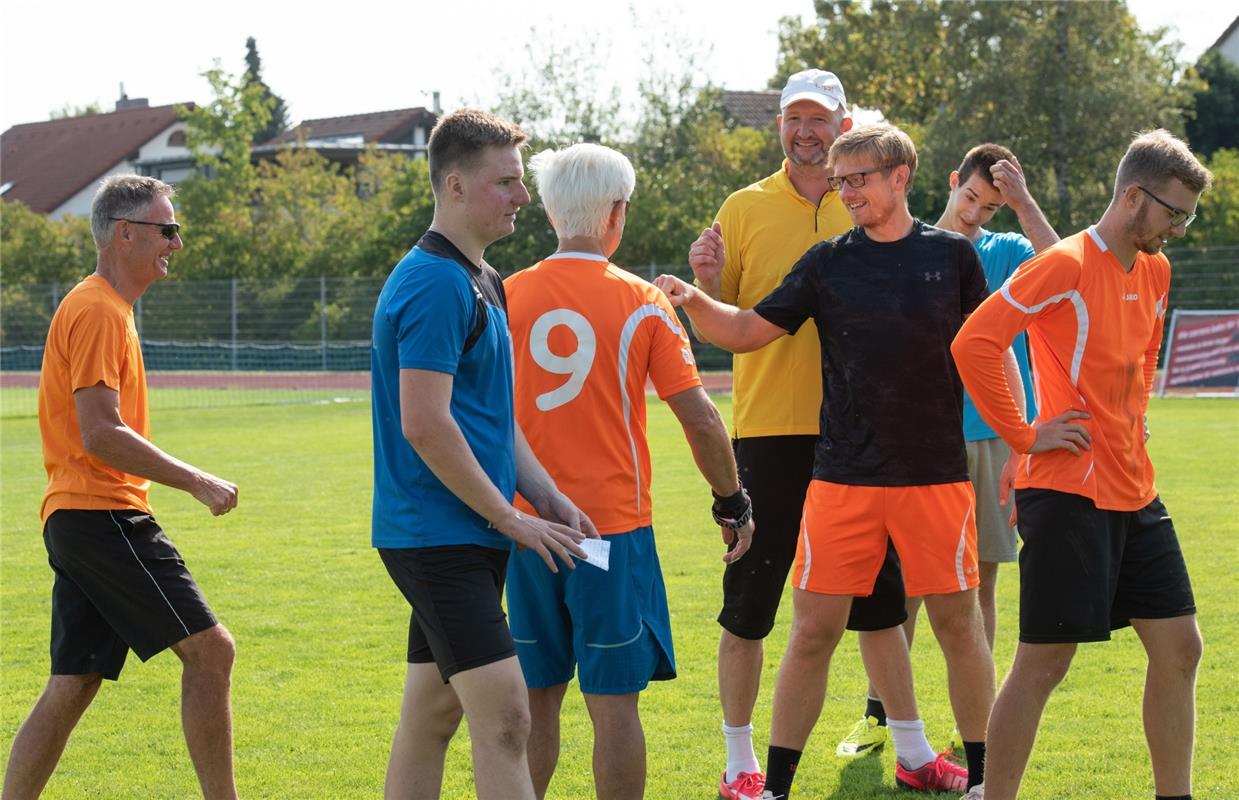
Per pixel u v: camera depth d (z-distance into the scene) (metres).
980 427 5.81
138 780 5.32
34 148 73.06
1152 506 4.47
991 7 41.53
